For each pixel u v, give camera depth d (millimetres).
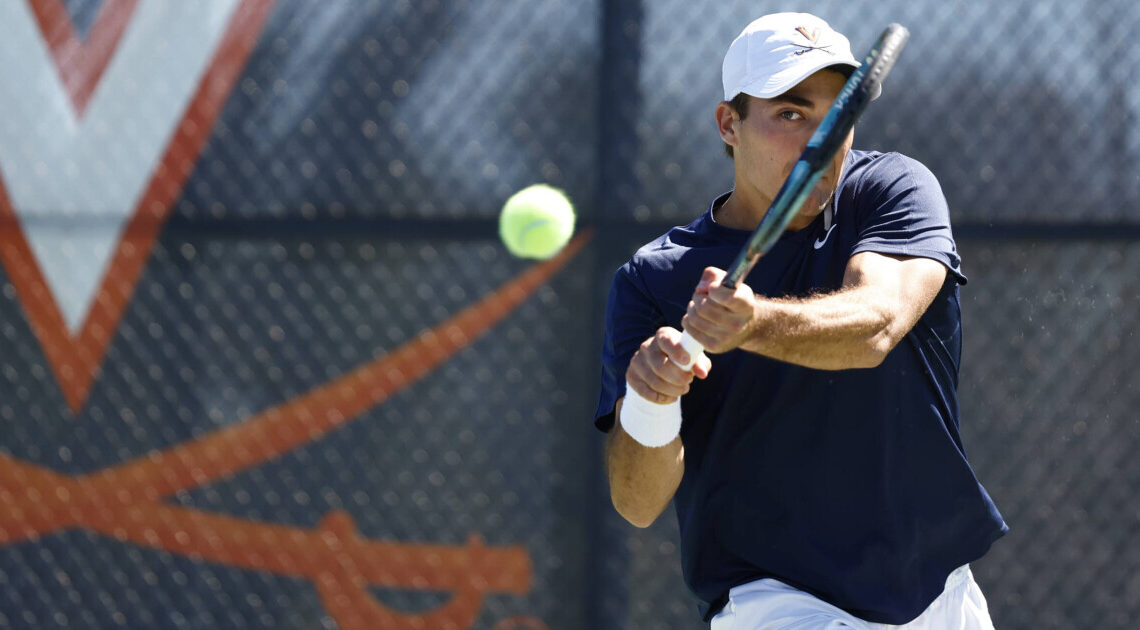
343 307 12211
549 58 12133
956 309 7020
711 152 12008
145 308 12391
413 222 12141
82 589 12352
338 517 12188
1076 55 11984
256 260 12289
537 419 12062
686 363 6004
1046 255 11938
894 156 7156
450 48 12188
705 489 7297
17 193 12445
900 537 7000
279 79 12320
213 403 12312
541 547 12023
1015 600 11922
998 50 11984
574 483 12016
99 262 12398
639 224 11969
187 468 12297
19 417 12422
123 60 12461
